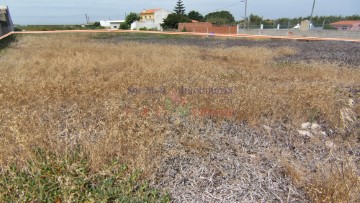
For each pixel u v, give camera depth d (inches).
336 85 200.2
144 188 77.6
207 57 356.2
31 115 115.3
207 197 77.7
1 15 602.9
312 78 235.3
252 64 309.3
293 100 153.0
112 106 125.1
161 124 116.0
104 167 82.6
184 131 115.8
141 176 82.6
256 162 97.3
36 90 155.6
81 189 72.2
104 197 70.4
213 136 114.7
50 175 76.6
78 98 152.3
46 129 104.7
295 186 84.4
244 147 108.2
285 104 150.9
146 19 2076.8
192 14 2169.0
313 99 152.5
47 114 128.0
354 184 76.9
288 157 101.6
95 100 152.1
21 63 249.3
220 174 89.2
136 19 1843.0
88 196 69.5
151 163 89.0
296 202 77.4
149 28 1571.1
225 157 99.2
